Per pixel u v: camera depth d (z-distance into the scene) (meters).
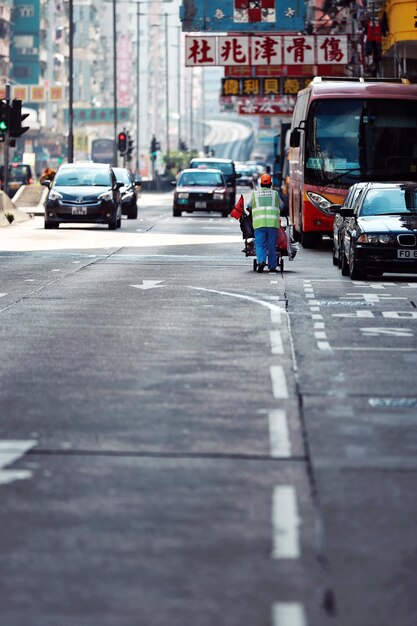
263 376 24.09
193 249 63.69
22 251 61.50
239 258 57.81
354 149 65.94
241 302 37.97
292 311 35.66
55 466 16.42
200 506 14.34
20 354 26.81
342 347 28.33
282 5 111.38
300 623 10.41
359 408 20.86
